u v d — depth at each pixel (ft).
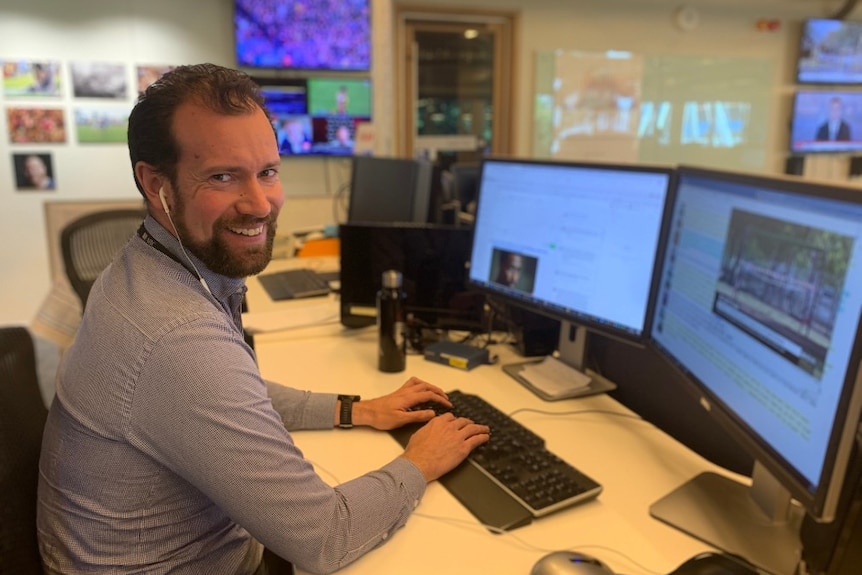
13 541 2.79
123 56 14.62
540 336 5.38
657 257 3.92
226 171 2.90
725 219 3.21
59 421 2.94
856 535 2.48
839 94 20.93
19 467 2.94
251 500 2.72
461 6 17.25
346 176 16.79
